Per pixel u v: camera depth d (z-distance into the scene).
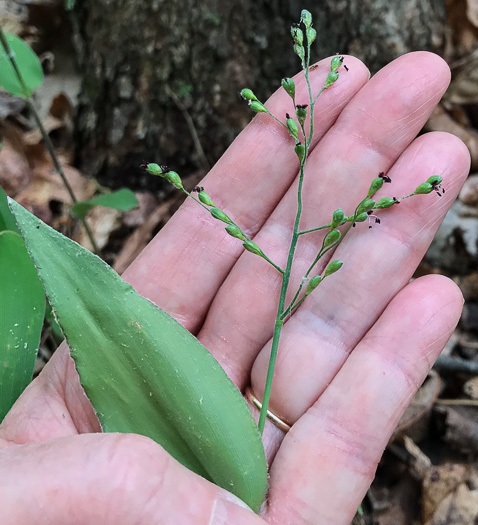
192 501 0.08
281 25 0.19
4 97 0.23
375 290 0.12
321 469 0.11
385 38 0.20
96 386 0.10
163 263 0.13
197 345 0.10
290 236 0.13
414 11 0.20
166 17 0.19
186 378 0.10
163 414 0.10
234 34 0.19
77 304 0.10
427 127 0.23
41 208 0.21
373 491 0.16
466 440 0.16
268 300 0.13
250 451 0.10
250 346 0.13
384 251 0.12
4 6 0.25
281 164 0.13
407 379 0.11
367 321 0.12
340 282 0.12
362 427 0.11
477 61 0.22
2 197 0.12
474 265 0.21
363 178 0.12
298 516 0.11
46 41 0.26
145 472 0.08
